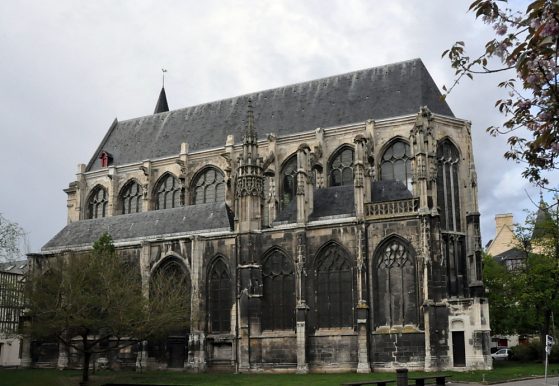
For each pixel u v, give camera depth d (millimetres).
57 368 75375
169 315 61812
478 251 73750
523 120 15430
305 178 67688
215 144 95125
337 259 64562
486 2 13609
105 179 102500
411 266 61375
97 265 62188
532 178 17562
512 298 90375
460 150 78188
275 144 86500
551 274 81500
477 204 75938
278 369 64625
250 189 69562
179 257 72000
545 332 81062
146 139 105438
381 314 61844
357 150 65875
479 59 14391
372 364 60938
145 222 81438
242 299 67250
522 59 12930
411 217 61688
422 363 58938
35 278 64375
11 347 98875
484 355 57562
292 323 65688
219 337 68125
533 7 12320
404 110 81438
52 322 58094
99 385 55625
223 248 70250
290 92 95000
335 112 87125
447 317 59031
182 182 92750
